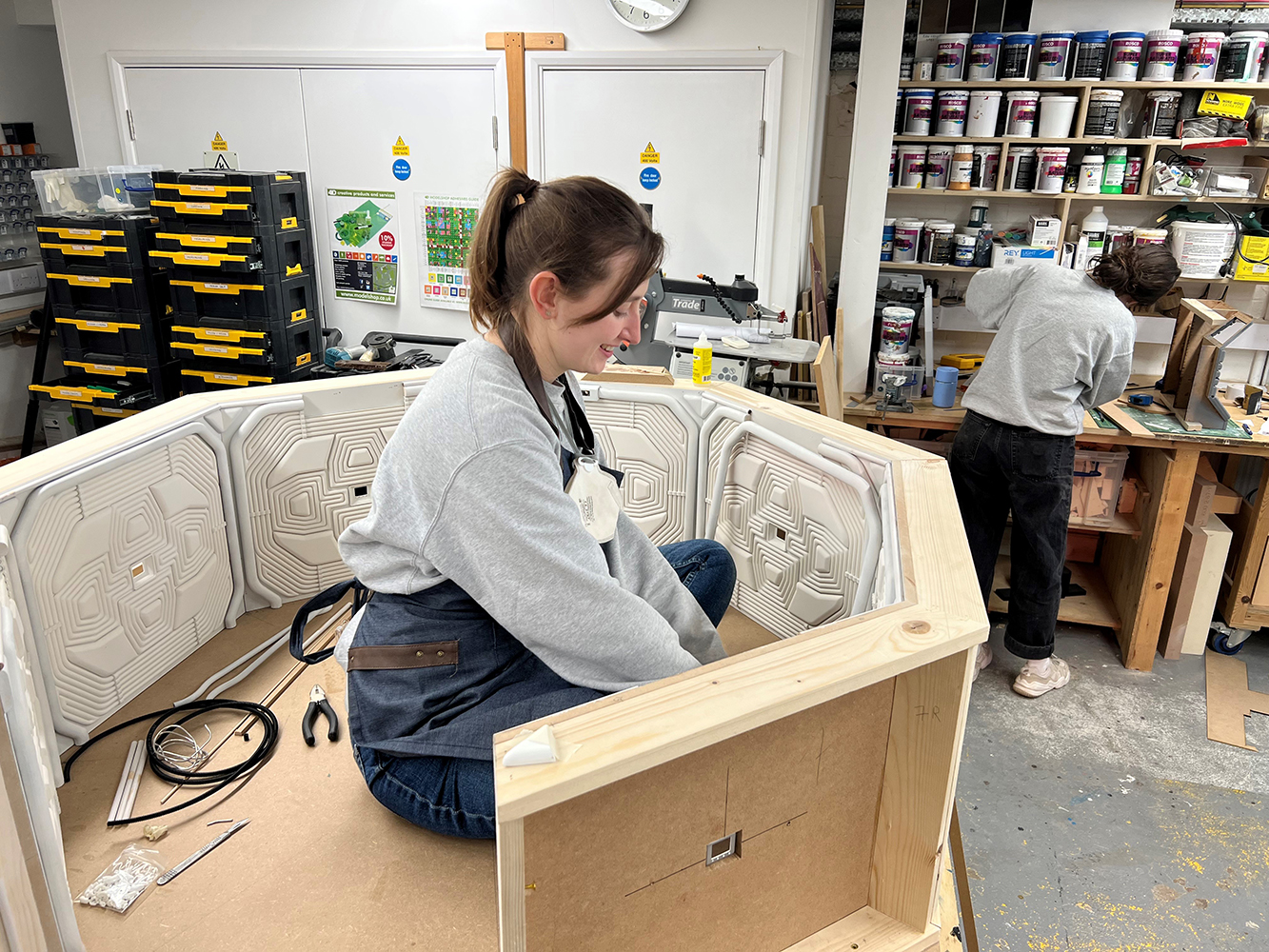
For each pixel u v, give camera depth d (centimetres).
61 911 110
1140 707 291
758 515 215
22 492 146
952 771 111
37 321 439
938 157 358
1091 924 209
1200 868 226
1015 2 350
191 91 394
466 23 360
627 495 240
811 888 118
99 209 365
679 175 358
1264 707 291
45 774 131
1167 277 255
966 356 373
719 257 365
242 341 347
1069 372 262
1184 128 340
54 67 486
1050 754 268
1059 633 337
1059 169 346
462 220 382
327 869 138
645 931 101
